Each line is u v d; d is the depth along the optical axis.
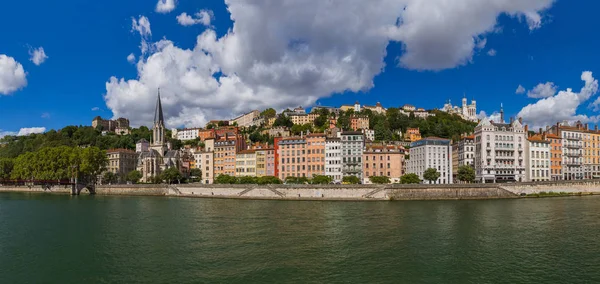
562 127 191.88
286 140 197.38
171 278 49.84
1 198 160.88
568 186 155.25
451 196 144.38
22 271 53.31
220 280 48.88
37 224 87.88
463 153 196.88
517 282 48.47
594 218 92.12
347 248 63.72
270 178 167.25
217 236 73.00
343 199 143.50
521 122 187.12
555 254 60.34
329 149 191.00
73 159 185.75
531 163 181.88
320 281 48.47
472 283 48.03
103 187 185.38
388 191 141.75
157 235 74.38
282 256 59.16
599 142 198.88
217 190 162.75
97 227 83.31
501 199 144.00
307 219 92.75
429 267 53.97
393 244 66.38
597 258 58.19
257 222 88.56
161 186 174.88
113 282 48.72
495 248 63.88
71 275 51.50
